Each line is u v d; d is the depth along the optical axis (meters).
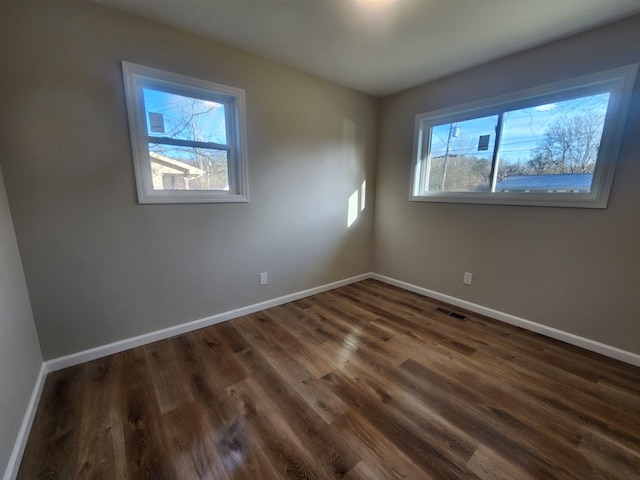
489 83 2.51
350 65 2.59
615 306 2.02
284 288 2.98
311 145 2.93
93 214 1.86
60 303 1.82
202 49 2.12
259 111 2.49
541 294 2.37
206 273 2.41
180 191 2.23
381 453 1.28
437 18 1.86
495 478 1.17
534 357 2.04
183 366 1.90
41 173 1.67
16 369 1.34
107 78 1.80
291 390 1.68
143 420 1.45
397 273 3.56
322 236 3.22
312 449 1.29
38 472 1.18
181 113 2.16
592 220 2.06
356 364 1.94
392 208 3.52
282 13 1.83
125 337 2.09
